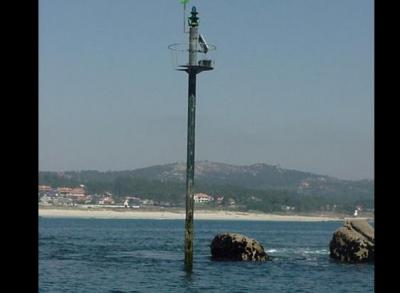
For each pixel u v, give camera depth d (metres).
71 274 48.50
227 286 43.47
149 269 52.84
